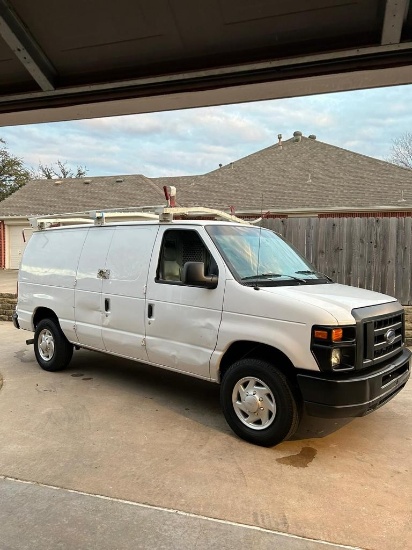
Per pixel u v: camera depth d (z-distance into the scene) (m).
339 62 2.25
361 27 2.12
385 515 3.01
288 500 3.16
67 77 2.63
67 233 6.27
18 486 3.31
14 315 7.02
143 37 2.35
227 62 2.38
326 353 3.60
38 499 3.14
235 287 4.20
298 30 2.19
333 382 3.58
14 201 23.27
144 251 5.11
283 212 14.66
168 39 2.34
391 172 16.31
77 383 5.86
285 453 3.91
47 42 2.43
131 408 4.95
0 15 2.21
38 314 6.67
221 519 2.93
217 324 4.29
